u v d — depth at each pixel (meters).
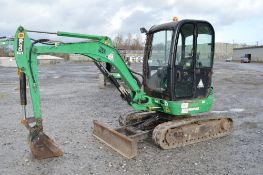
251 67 41.34
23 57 5.60
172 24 6.75
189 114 7.17
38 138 5.97
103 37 6.41
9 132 7.88
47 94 14.77
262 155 6.27
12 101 12.74
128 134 7.11
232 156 6.20
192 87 7.11
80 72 31.00
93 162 5.87
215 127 7.39
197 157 6.14
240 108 11.23
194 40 6.96
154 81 7.26
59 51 5.89
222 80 21.89
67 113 10.18
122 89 6.88
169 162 5.88
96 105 11.70
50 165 5.72
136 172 5.42
